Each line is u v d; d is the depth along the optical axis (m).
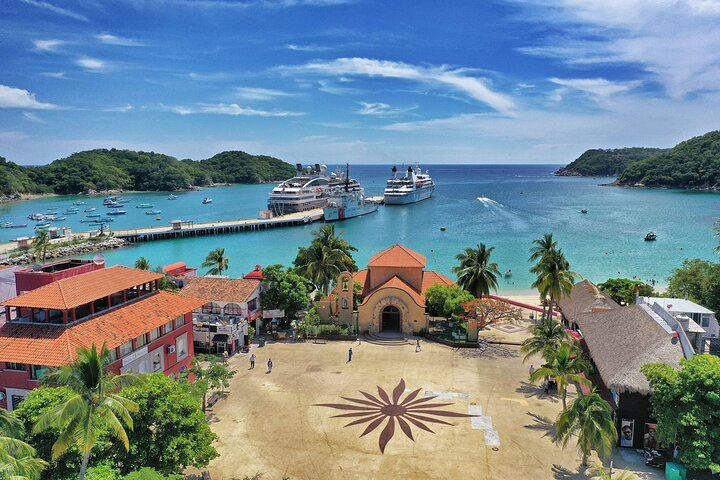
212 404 49.34
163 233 176.38
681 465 37.31
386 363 60.28
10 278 57.72
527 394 51.59
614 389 41.75
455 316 68.75
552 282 65.31
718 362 37.41
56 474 28.92
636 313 52.12
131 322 45.47
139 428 32.66
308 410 48.09
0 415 27.80
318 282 78.44
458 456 40.28
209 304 68.19
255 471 38.28
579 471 38.31
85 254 150.62
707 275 67.75
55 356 38.03
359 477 37.53
